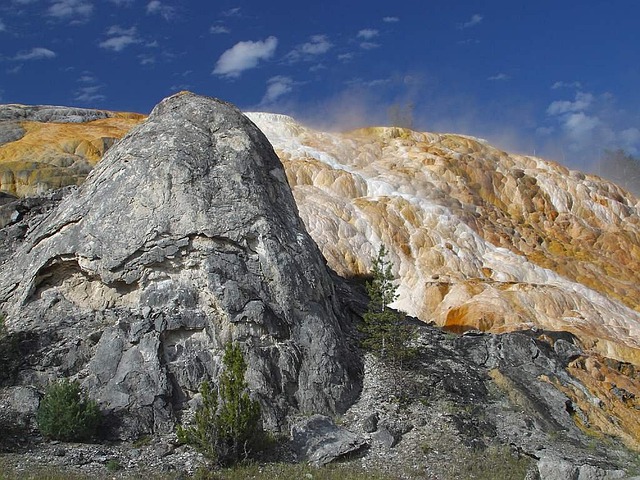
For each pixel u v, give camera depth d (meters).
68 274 20.34
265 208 21.09
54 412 16.84
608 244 43.69
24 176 33.16
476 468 17.47
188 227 19.98
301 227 22.31
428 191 41.31
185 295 19.47
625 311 36.25
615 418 22.11
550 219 44.53
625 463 19.19
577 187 46.47
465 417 19.62
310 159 40.59
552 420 21.02
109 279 19.67
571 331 31.28
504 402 21.12
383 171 42.25
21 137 38.31
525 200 44.53
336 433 17.94
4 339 18.78
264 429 17.97
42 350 18.75
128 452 16.77
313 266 21.16
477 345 23.53
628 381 24.19
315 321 20.09
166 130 21.98
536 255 39.78
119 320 19.08
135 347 18.61
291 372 19.11
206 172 21.06
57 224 20.84
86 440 17.03
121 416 17.53
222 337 19.11
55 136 37.72
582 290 36.91
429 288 33.72
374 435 18.31
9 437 16.56
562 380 22.92
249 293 19.55
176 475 15.70
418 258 36.16
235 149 22.05
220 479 15.78
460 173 43.84
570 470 17.31
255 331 19.30
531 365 23.11
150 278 19.75
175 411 18.05
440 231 38.16
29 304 20.03
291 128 45.22
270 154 23.28
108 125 41.59
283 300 19.95
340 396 19.31
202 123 22.44
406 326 22.55
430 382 20.64
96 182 21.55
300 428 17.83
